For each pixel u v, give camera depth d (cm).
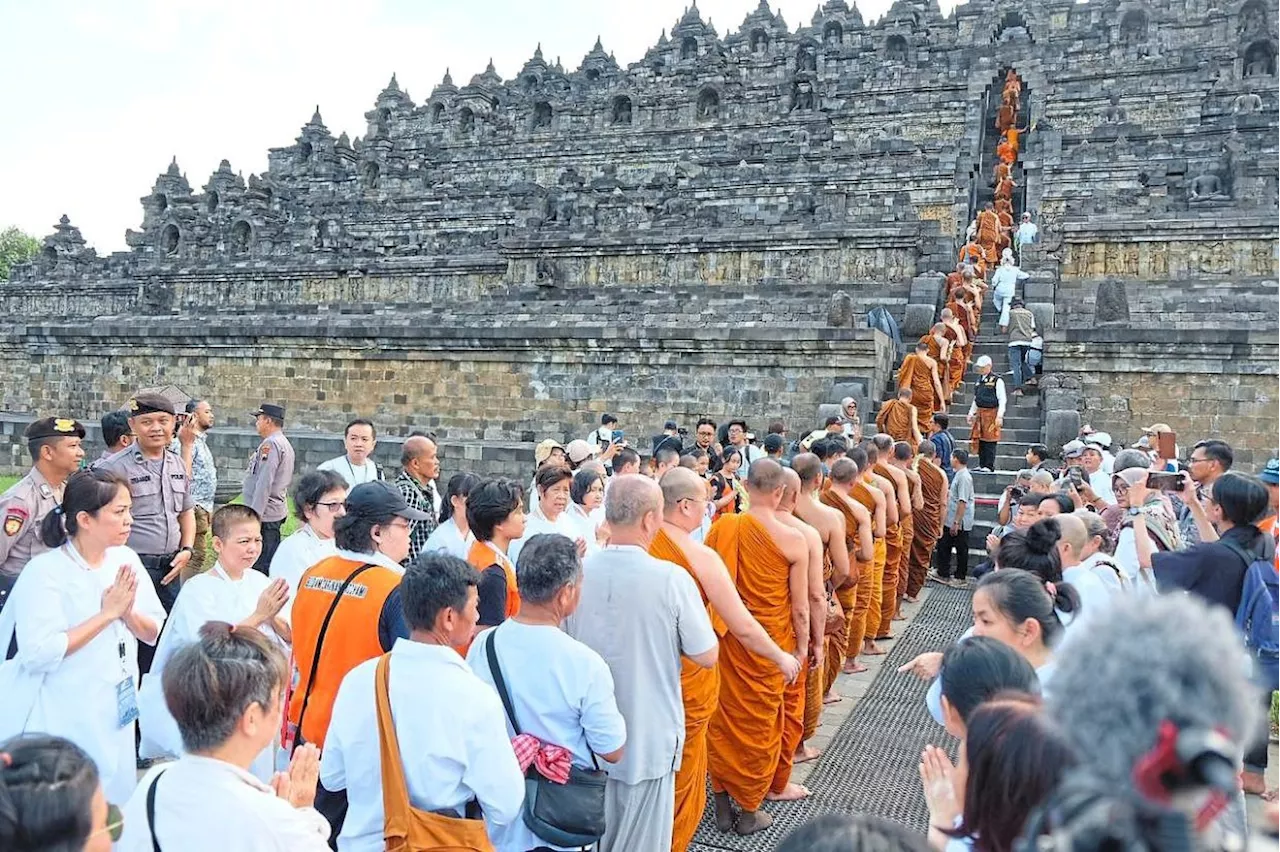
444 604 459
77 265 5712
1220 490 744
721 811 734
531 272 3844
